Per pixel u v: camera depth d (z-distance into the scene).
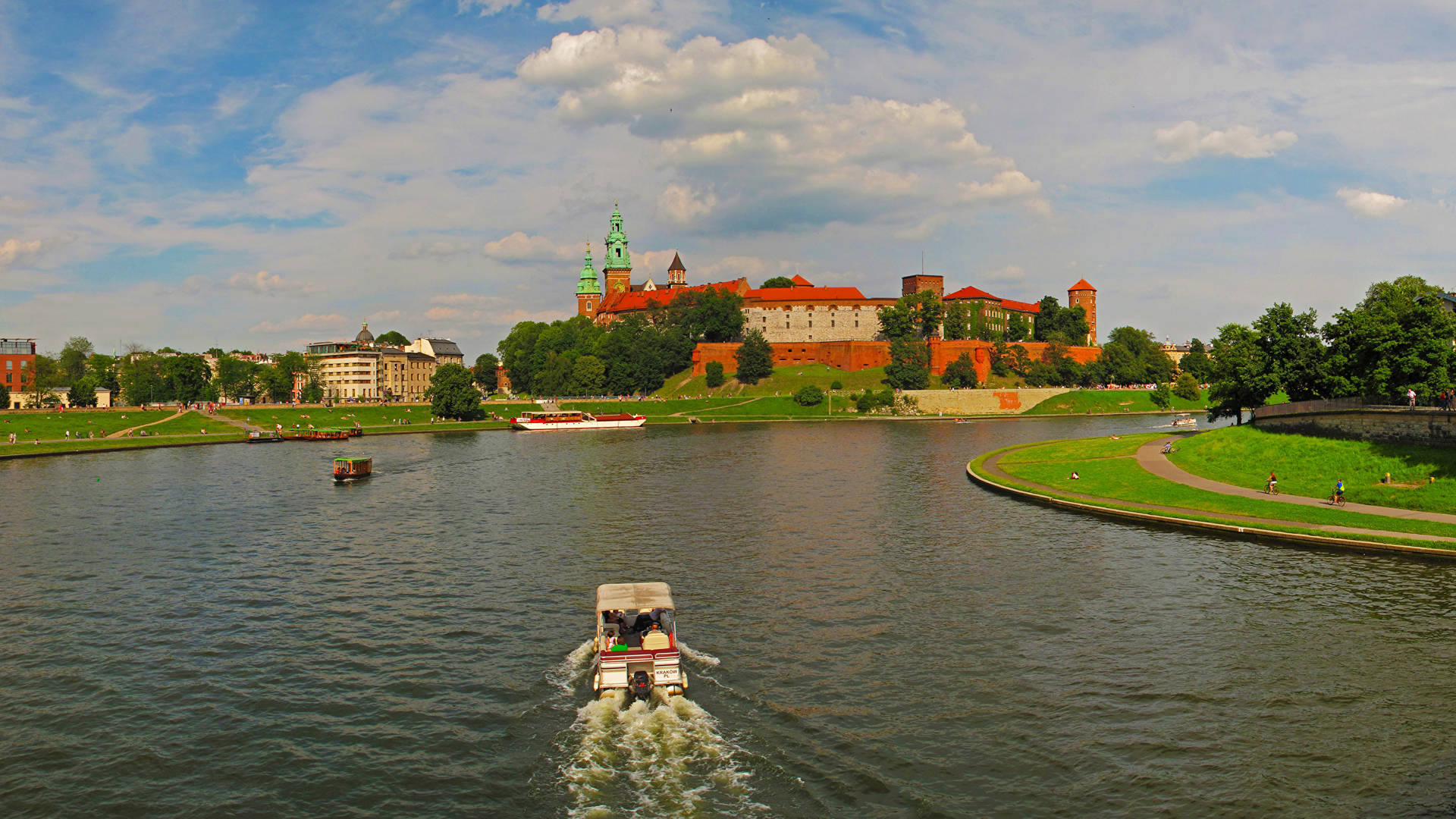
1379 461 76.81
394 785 30.58
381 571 58.28
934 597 50.62
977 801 29.03
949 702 36.19
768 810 28.69
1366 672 38.53
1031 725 34.09
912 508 80.00
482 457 133.75
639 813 28.67
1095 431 174.25
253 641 44.56
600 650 38.56
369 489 96.62
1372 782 29.75
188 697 37.81
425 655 42.22
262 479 105.69
